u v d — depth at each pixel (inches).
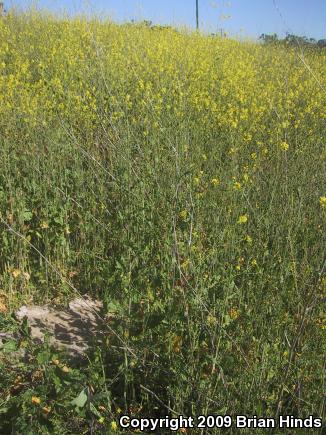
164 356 108.3
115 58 304.5
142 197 152.1
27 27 405.4
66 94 231.5
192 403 95.8
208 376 101.8
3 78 245.3
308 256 131.4
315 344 104.9
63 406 96.7
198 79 291.3
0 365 108.9
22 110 206.2
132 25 446.3
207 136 216.1
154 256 139.5
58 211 164.7
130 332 117.3
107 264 147.9
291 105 263.7
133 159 173.2
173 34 446.9
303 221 147.4
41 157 178.4
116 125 199.5
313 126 239.9
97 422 97.9
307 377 99.1
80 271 160.2
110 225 161.8
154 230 141.8
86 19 415.2
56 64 297.9
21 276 153.1
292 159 186.9
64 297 149.7
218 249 134.3
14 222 158.2
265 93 270.4
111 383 104.4
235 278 130.3
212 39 450.6
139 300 121.6
